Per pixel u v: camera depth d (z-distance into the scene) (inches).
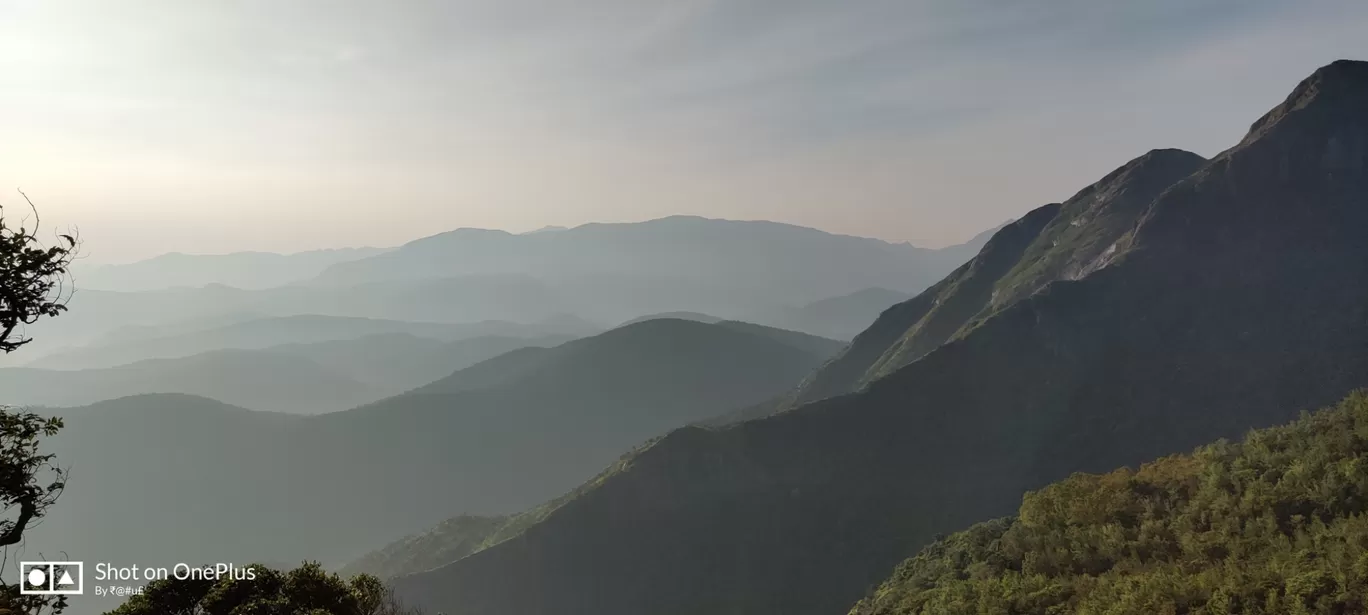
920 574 2258.9
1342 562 1245.1
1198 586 1365.7
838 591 3870.6
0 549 637.3
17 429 633.0
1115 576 1547.7
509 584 4315.9
